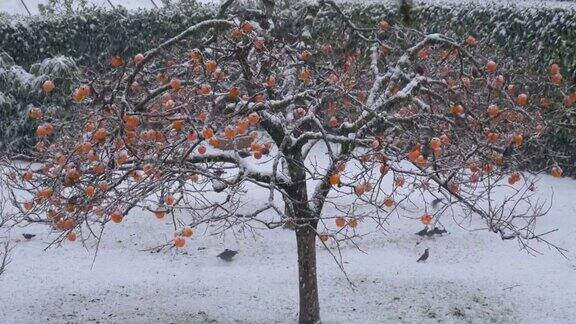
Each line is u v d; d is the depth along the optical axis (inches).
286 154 211.9
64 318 250.4
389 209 364.5
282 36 240.1
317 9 244.5
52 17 521.7
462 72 222.8
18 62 510.9
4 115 452.4
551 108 347.3
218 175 210.5
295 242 328.5
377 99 219.5
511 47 432.8
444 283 278.2
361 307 257.4
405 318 247.9
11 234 335.9
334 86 207.0
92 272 295.0
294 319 249.1
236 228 343.0
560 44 411.2
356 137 204.2
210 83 196.9
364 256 309.4
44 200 191.6
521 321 245.4
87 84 174.6
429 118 222.2
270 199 187.2
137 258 311.4
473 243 321.1
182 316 251.9
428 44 231.0
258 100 208.4
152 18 533.6
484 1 465.1
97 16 526.0
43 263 302.8
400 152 195.0
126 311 256.7
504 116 232.8
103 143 182.9
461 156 217.5
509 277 283.0
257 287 278.1
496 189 401.4
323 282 281.1
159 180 186.4
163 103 201.6
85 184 195.6
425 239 327.3
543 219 349.7
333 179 179.5
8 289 274.8
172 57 256.4
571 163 421.4
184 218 355.3
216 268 299.9
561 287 271.3
